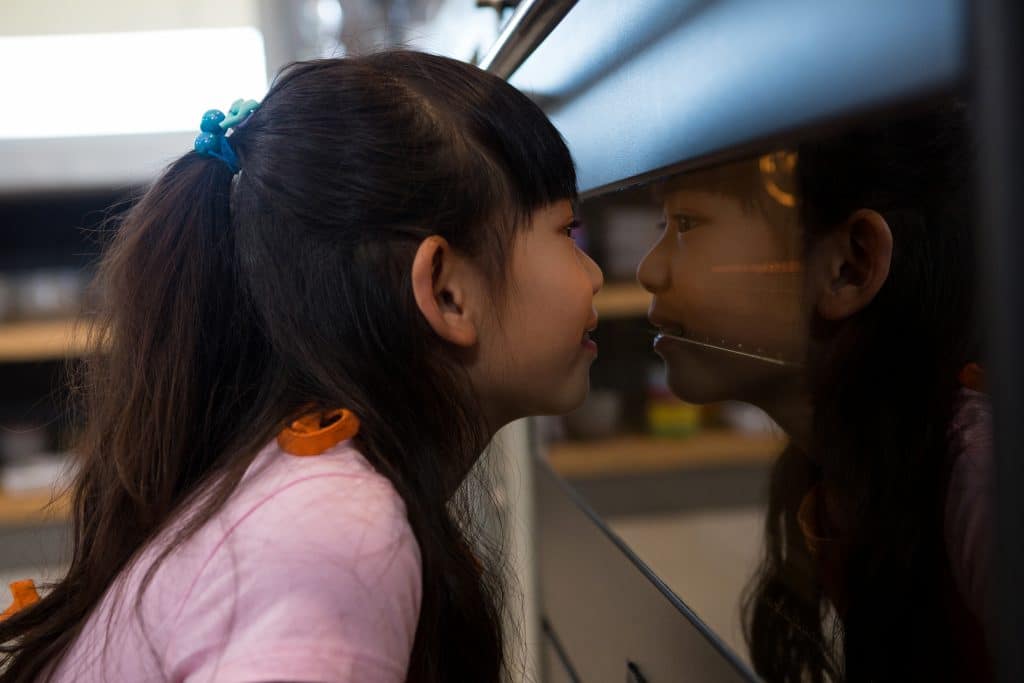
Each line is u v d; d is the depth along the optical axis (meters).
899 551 0.37
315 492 0.39
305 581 0.36
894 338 0.36
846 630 0.42
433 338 0.47
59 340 1.69
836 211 0.39
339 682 0.34
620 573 0.65
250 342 0.49
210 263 0.49
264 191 0.46
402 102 0.46
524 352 0.49
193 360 0.49
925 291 0.34
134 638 0.41
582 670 0.79
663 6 0.41
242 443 0.45
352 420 0.43
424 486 0.45
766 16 0.31
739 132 0.34
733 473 0.53
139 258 0.50
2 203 1.86
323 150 0.45
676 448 0.59
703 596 0.53
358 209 0.44
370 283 0.45
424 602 0.43
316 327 0.45
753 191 0.46
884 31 0.25
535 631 1.05
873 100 0.25
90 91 1.72
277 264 0.46
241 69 1.76
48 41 1.69
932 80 0.23
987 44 0.20
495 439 1.18
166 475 0.49
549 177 0.50
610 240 0.67
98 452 0.54
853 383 0.40
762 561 0.50
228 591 0.37
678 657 0.53
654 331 0.61
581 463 0.80
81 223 1.89
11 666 0.50
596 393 0.75
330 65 0.48
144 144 1.75
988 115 0.20
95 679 0.43
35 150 1.72
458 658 0.48
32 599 0.56
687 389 0.57
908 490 0.36
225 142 0.49
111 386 0.52
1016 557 0.21
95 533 0.53
